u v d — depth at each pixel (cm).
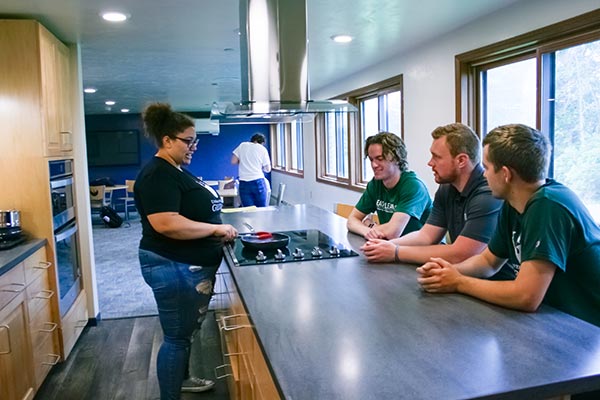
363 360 104
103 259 612
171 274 227
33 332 258
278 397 103
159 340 344
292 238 241
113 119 1159
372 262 188
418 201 230
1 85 279
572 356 104
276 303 142
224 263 246
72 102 365
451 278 147
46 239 287
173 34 360
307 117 313
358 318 129
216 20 321
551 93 294
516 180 135
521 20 297
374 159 237
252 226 280
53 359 292
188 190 229
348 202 679
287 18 252
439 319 127
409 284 159
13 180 284
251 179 653
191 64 500
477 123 369
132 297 448
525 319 126
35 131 283
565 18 265
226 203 809
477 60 349
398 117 536
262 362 125
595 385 96
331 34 376
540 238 127
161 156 228
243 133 1248
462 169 180
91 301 373
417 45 423
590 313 136
